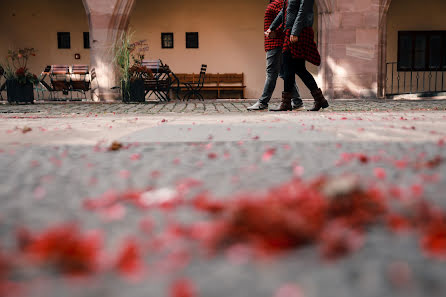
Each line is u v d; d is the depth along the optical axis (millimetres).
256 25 17234
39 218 1559
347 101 12180
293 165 2512
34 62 17328
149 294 956
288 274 1035
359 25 13523
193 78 17250
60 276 1048
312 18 7215
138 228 1421
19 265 1107
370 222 1411
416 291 941
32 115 7727
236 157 2824
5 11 17203
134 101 12547
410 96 14516
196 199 1703
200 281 1013
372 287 962
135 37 17203
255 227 1220
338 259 1120
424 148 3154
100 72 13773
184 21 17203
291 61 7445
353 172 2289
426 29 16828
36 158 2904
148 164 2631
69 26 17219
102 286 997
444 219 1406
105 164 2652
